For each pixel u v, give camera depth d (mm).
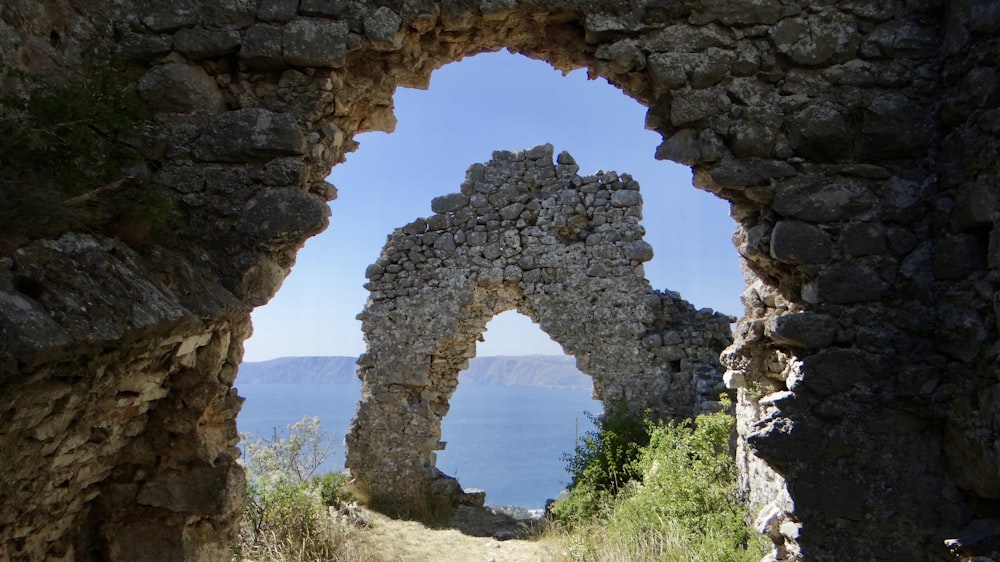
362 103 4504
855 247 3883
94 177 3584
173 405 3715
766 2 4004
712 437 7508
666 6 4035
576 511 8664
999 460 3207
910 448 3717
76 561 3621
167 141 3996
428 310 11094
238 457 4324
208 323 3553
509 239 11102
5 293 2451
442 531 9320
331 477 10008
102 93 3592
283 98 4094
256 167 4008
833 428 3809
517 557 7926
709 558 5402
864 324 3850
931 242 3820
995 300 3266
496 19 4195
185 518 3771
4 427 2539
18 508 2996
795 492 3822
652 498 6969
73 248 2930
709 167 4047
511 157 11383
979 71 3510
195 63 4098
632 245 10734
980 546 3387
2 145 2990
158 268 3461
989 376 3301
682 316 10688
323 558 6977
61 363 2604
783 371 4348
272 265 4023
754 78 4016
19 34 3613
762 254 4047
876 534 3709
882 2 3979
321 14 4070
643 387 10352
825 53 3965
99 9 4059
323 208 4020
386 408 10914
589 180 11094
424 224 11328
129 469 3730
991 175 3346
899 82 3930
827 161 3969
